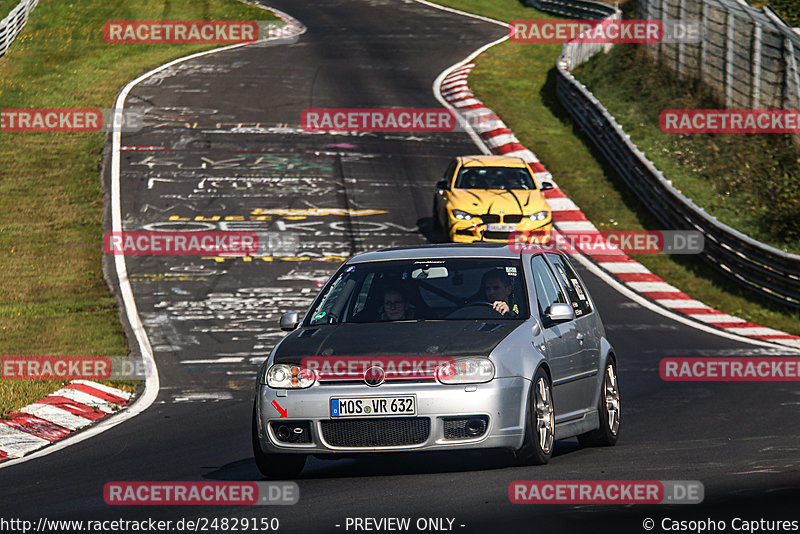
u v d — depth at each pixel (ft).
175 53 516.32
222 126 389.80
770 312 231.30
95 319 215.10
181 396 154.81
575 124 397.60
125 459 108.47
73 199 314.76
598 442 103.19
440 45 543.39
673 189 280.31
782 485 73.87
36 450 119.96
